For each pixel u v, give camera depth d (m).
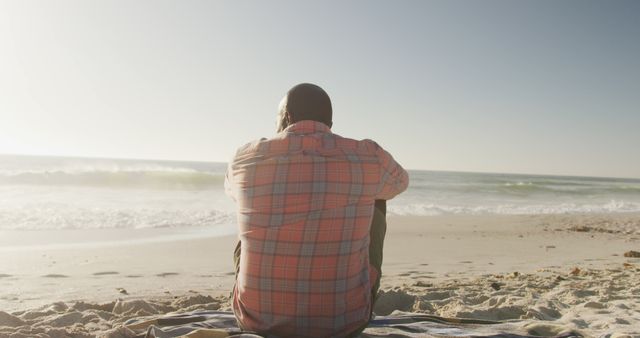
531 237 12.45
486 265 8.09
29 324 3.21
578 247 10.77
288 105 2.17
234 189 2.14
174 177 26.47
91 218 13.02
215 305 4.05
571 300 4.63
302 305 2.02
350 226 2.03
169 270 7.09
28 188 21.73
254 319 2.11
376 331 2.54
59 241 9.56
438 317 2.94
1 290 5.38
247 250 2.09
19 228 11.10
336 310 2.04
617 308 4.18
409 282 6.18
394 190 2.20
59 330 2.79
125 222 12.78
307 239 2.00
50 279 6.11
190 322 2.69
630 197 33.72
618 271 7.11
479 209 21.59
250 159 2.08
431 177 66.12
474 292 5.09
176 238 10.56
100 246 9.16
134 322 2.84
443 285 5.73
